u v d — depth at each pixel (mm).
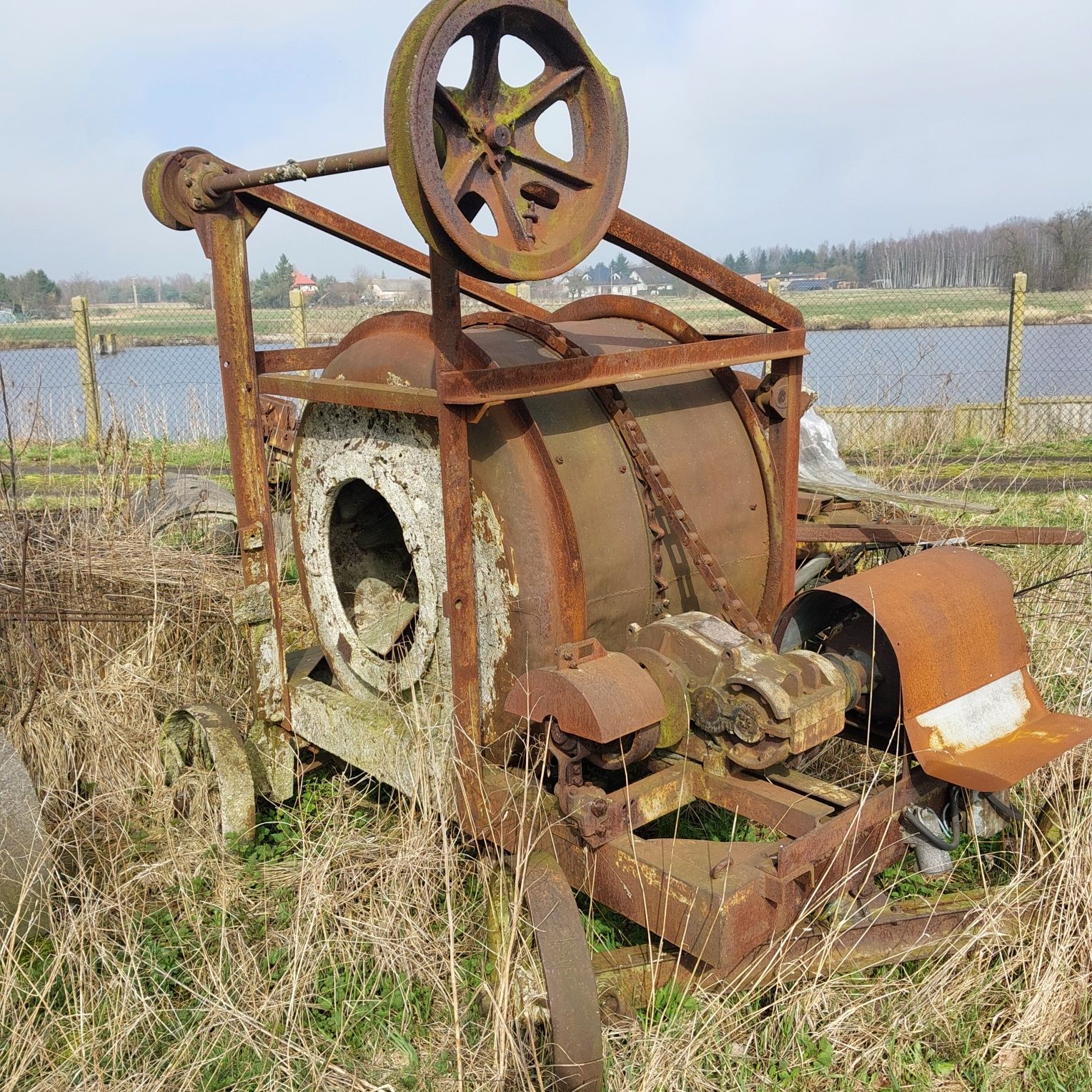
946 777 2598
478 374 2510
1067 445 10930
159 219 3484
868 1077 2473
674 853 2434
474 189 2381
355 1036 2629
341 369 3305
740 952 2307
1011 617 2973
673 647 2703
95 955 2869
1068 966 2615
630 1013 2531
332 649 3555
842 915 2697
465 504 2678
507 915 2609
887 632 2674
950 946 2713
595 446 2992
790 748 2506
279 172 2871
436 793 2930
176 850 3389
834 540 4113
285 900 3174
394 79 2170
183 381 13172
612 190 2496
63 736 3932
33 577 4504
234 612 3469
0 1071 2492
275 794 3648
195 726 3697
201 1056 2490
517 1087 2357
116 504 5312
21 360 12961
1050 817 3020
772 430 3506
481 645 2969
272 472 5969
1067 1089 2400
